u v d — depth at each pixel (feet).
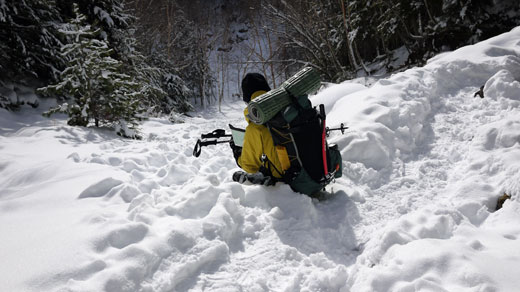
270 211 8.21
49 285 5.32
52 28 30.48
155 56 75.25
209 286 5.90
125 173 11.30
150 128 25.49
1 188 11.21
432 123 12.76
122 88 22.20
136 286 5.49
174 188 10.05
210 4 165.89
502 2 32.81
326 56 51.26
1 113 25.26
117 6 42.88
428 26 35.96
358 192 9.32
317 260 6.73
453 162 10.66
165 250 6.23
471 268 5.00
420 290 4.81
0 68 28.04
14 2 27.50
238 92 122.93
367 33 45.98
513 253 5.50
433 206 7.92
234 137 9.57
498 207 8.05
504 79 13.06
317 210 8.72
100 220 7.25
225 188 8.34
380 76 39.40
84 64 20.94
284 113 8.13
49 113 21.25
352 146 10.91
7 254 6.25
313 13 51.44
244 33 149.48
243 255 6.84
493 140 10.48
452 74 15.02
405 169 10.61
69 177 10.94
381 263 6.04
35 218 7.99
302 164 8.44
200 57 108.27
